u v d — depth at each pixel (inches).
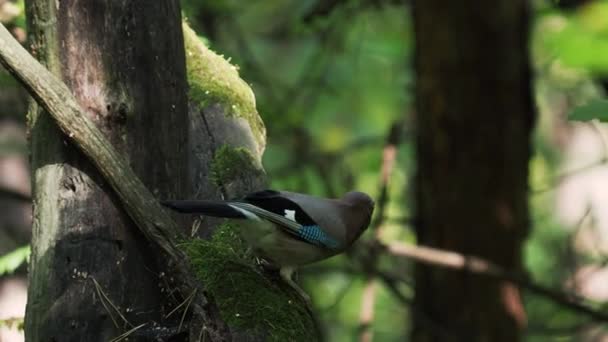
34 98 225.1
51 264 228.4
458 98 457.1
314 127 751.1
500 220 465.4
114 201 231.0
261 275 266.7
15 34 374.6
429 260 435.5
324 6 494.0
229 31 586.9
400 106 681.0
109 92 230.5
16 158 547.8
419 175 477.7
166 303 238.8
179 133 244.2
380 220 465.1
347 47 640.4
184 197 249.1
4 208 535.5
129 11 231.6
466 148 462.0
